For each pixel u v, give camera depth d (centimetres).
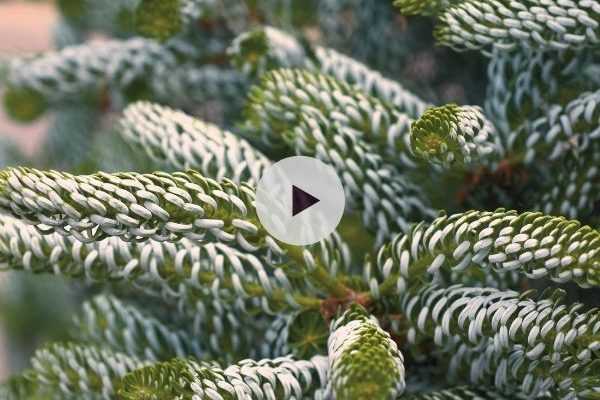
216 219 35
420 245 38
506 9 39
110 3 70
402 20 57
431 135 37
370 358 32
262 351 45
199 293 43
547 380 37
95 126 72
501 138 47
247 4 61
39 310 75
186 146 45
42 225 37
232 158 44
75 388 45
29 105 64
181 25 52
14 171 32
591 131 43
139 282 43
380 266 41
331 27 61
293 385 37
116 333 48
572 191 44
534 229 34
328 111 44
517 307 36
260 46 51
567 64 45
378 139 45
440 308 38
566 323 35
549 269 34
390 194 43
